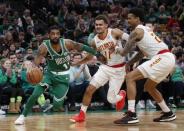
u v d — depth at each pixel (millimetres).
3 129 5590
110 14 13320
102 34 6141
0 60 9562
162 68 5867
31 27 11906
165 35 12211
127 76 5914
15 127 5805
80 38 11688
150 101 10180
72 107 9500
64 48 6145
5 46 10586
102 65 6414
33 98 6141
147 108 10117
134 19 5961
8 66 9219
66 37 11852
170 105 10406
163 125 5836
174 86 10461
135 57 6285
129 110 5930
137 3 15141
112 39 6137
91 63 9859
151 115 7609
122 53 5863
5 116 8234
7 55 9898
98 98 9828
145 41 5906
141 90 7996
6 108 9227
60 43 6121
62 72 6238
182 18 14289
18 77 9375
